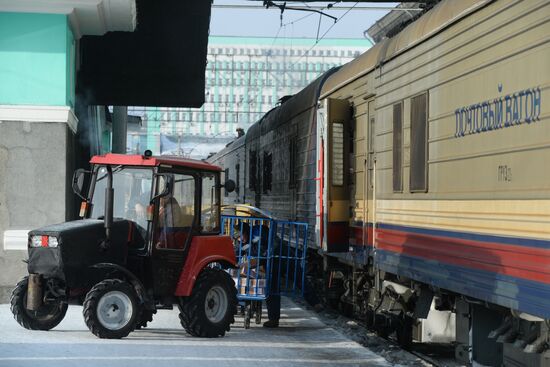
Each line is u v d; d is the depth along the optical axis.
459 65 9.69
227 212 14.64
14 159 15.65
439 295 11.02
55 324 12.12
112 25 17.42
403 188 11.71
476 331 9.58
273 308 13.90
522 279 8.01
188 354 10.26
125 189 12.05
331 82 16.53
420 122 11.00
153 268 11.95
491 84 8.80
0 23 15.76
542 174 7.63
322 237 14.85
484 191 8.93
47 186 15.66
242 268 13.65
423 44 10.94
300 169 18.84
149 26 23.88
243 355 10.38
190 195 12.37
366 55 14.13
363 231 13.93
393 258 12.16
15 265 15.59
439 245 10.28
